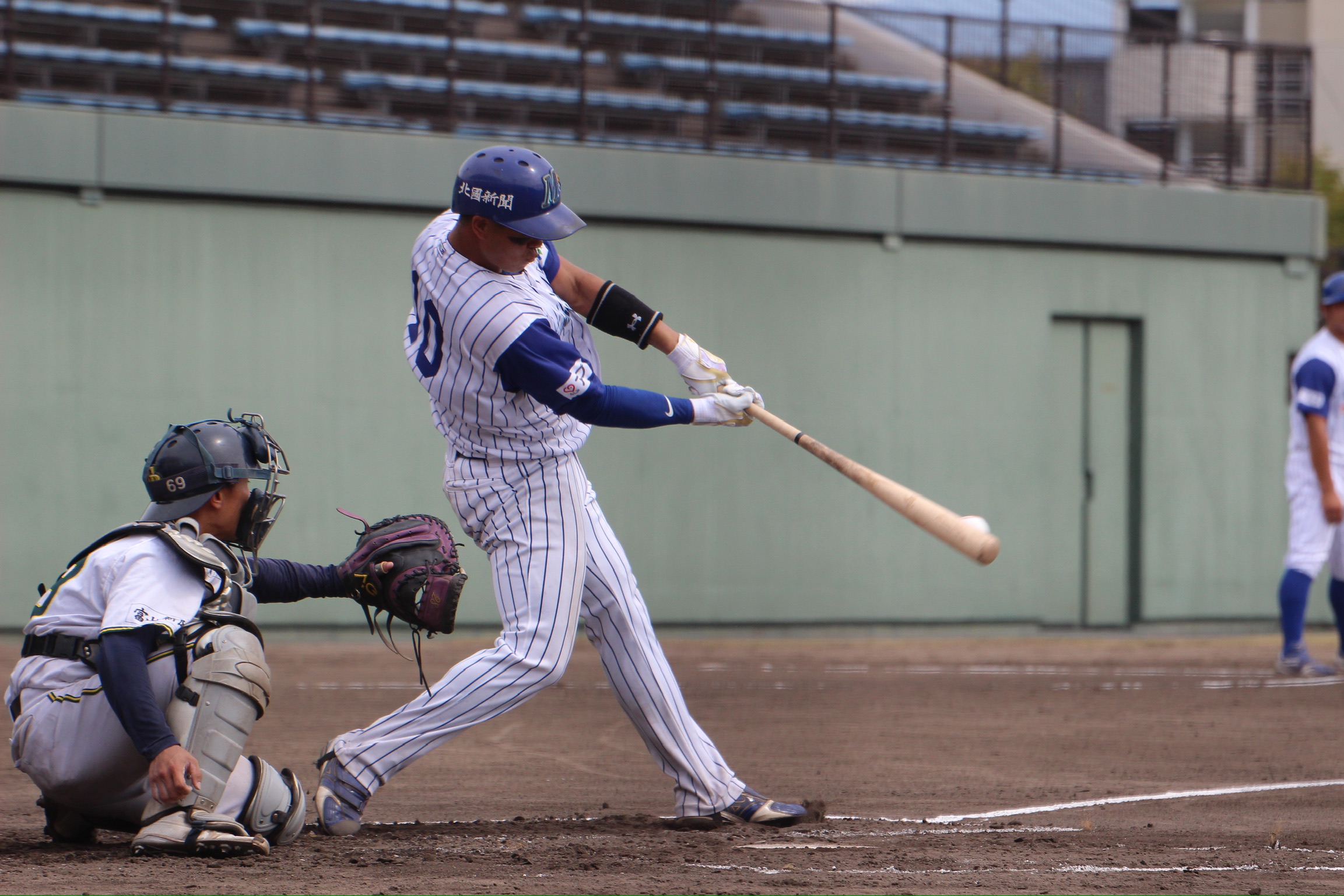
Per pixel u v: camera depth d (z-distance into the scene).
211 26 50.56
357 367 43.50
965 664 39.56
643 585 45.38
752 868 12.48
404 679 34.09
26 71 46.56
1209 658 41.53
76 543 41.16
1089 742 24.44
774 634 46.53
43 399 40.97
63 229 41.09
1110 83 52.81
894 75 55.81
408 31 52.72
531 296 13.80
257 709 12.36
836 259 47.41
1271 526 51.44
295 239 43.00
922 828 15.58
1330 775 20.78
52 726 11.95
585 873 12.09
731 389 14.75
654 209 45.53
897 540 47.62
